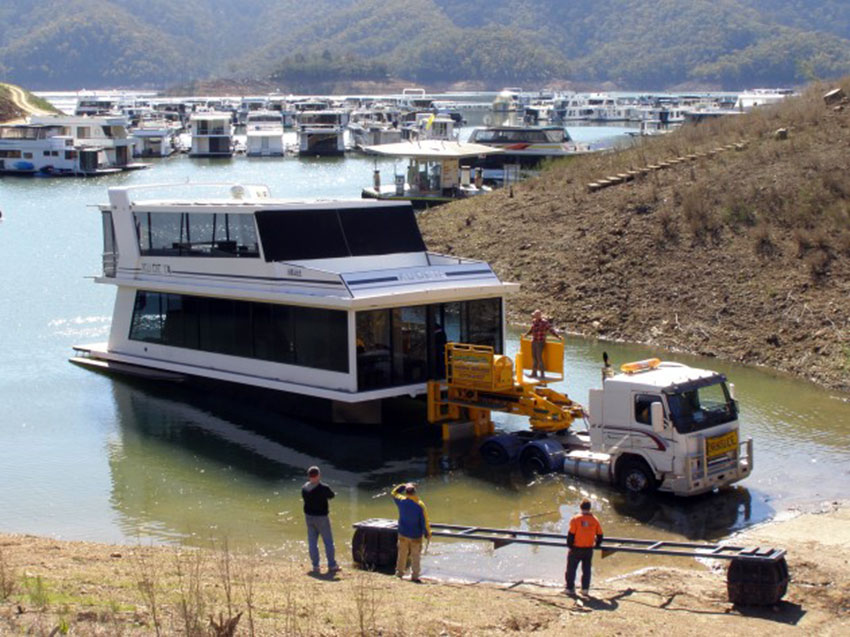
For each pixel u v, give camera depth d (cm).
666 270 3575
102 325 3638
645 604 1451
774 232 3538
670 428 1964
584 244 3891
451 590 1481
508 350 3198
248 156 12038
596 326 3450
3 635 1141
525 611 1384
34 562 1526
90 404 2739
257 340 2641
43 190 8438
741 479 2066
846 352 2895
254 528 1900
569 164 5338
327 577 1534
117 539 1842
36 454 2348
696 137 5019
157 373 2953
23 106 15350
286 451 2373
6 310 3869
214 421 2605
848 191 3619
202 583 1433
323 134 11962
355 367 2422
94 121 10388
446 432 2433
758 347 3081
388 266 2755
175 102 18288
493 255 4106
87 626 1186
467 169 6794
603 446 2083
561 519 1922
